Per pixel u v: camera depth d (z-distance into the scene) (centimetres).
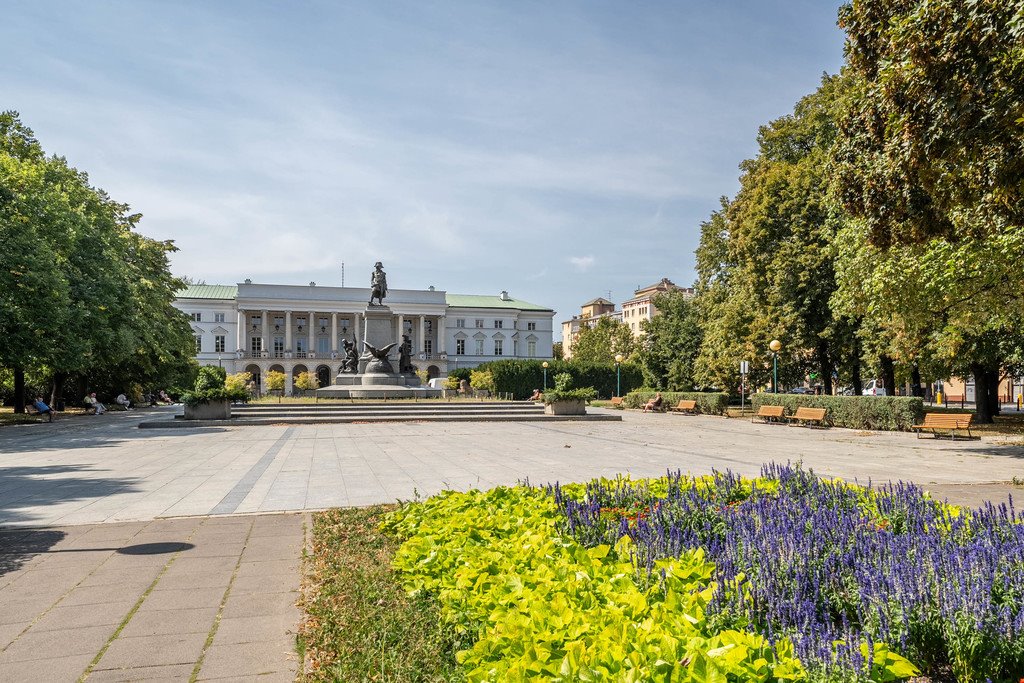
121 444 1822
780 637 299
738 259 3344
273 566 593
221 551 645
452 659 361
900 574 345
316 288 9394
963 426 1945
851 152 1275
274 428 2427
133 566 593
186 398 2598
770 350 3106
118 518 805
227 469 1280
